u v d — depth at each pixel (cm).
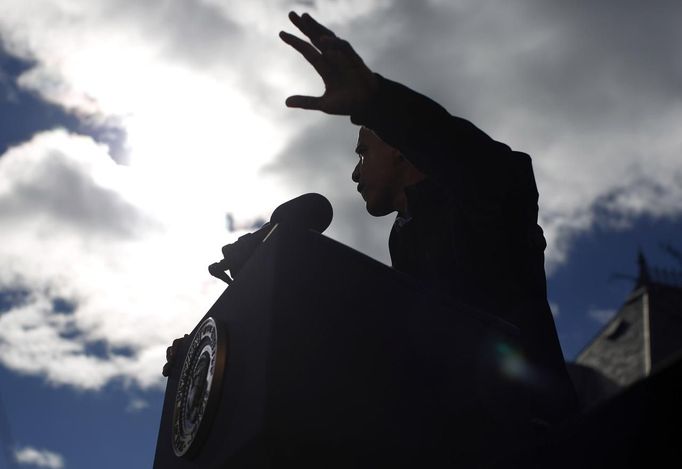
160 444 201
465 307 174
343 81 172
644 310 2172
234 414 158
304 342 155
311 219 193
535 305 196
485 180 183
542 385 187
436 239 206
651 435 116
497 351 174
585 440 124
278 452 145
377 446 152
